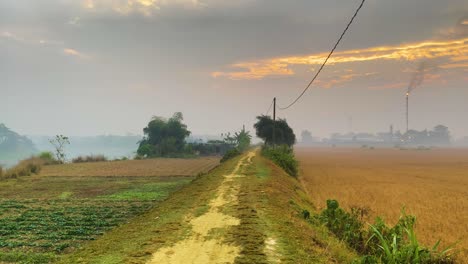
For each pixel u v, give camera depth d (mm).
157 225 14867
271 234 12750
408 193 40188
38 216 23516
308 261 10289
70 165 76375
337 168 84688
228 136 160625
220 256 10500
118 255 10797
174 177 53531
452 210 29203
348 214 17141
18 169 55344
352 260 11273
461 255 15781
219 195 22047
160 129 141625
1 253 14516
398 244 12867
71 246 16328
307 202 27812
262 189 23734
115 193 35812
